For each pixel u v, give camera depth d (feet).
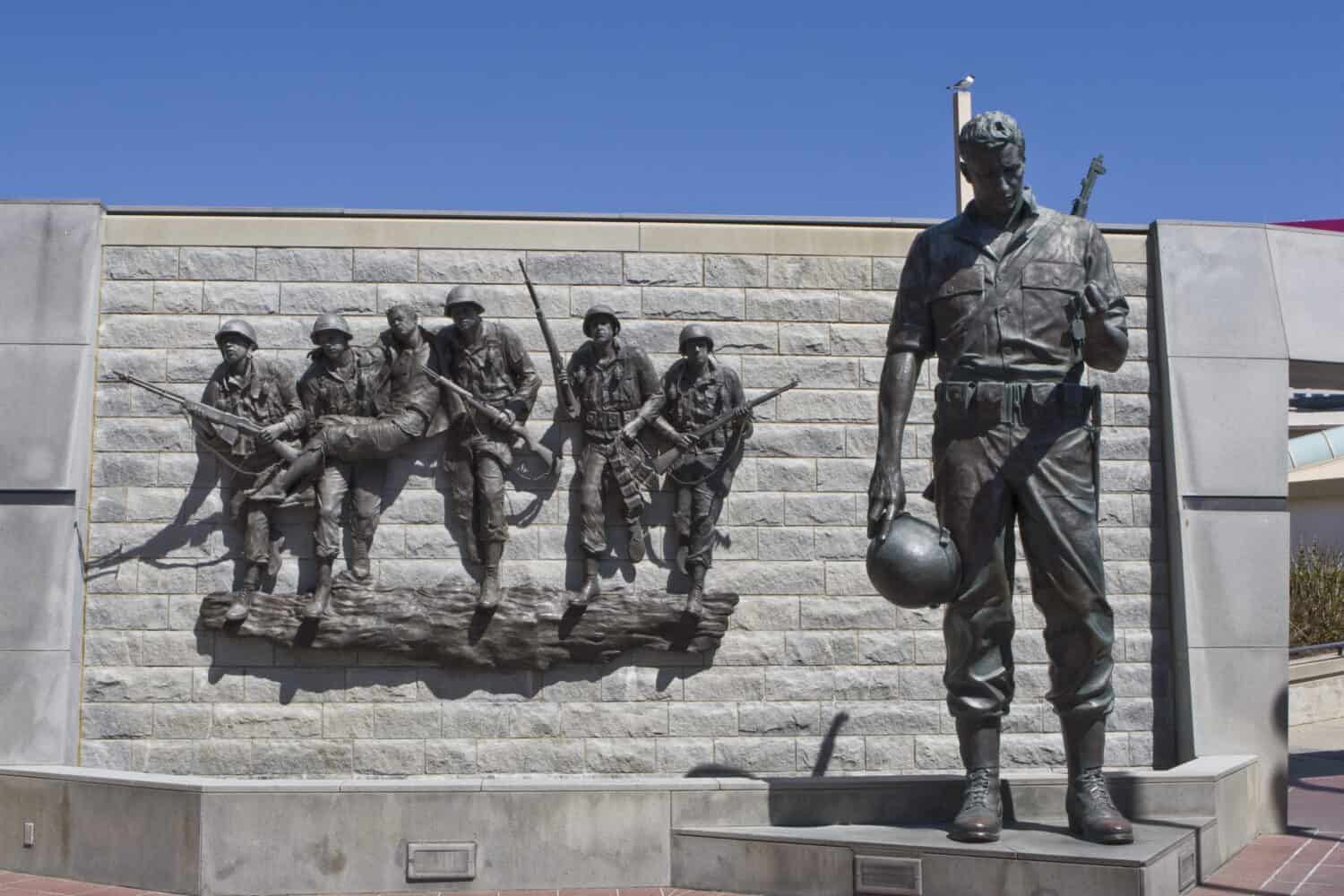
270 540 33.71
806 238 36.09
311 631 33.30
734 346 35.58
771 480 35.19
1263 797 33.68
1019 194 26.07
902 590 25.45
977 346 25.89
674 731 34.22
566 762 33.91
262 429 33.24
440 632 33.47
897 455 26.20
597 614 33.81
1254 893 25.82
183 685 33.60
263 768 33.42
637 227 35.76
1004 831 26.32
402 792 27.12
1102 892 23.31
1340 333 36.11
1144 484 35.81
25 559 32.89
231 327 33.45
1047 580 25.91
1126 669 35.22
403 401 33.83
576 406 34.35
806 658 34.76
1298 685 59.88
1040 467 25.67
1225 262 36.01
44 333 33.81
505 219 35.73
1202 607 34.58
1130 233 36.76
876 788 28.02
